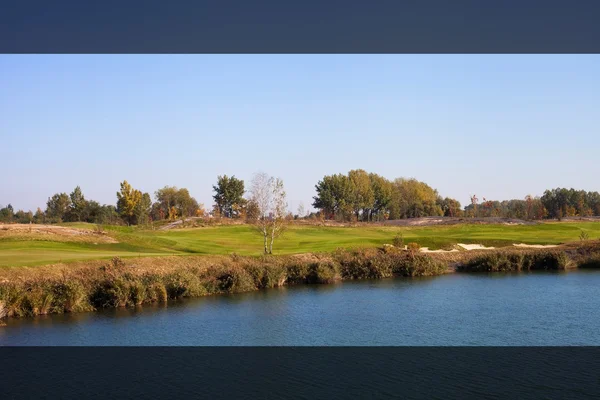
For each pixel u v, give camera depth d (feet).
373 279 152.56
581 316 100.27
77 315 101.09
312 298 120.26
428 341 83.46
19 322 95.45
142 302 112.47
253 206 170.40
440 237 213.46
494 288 134.31
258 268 138.21
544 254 174.40
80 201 353.92
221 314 102.73
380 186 421.18
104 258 123.75
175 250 170.09
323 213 382.83
